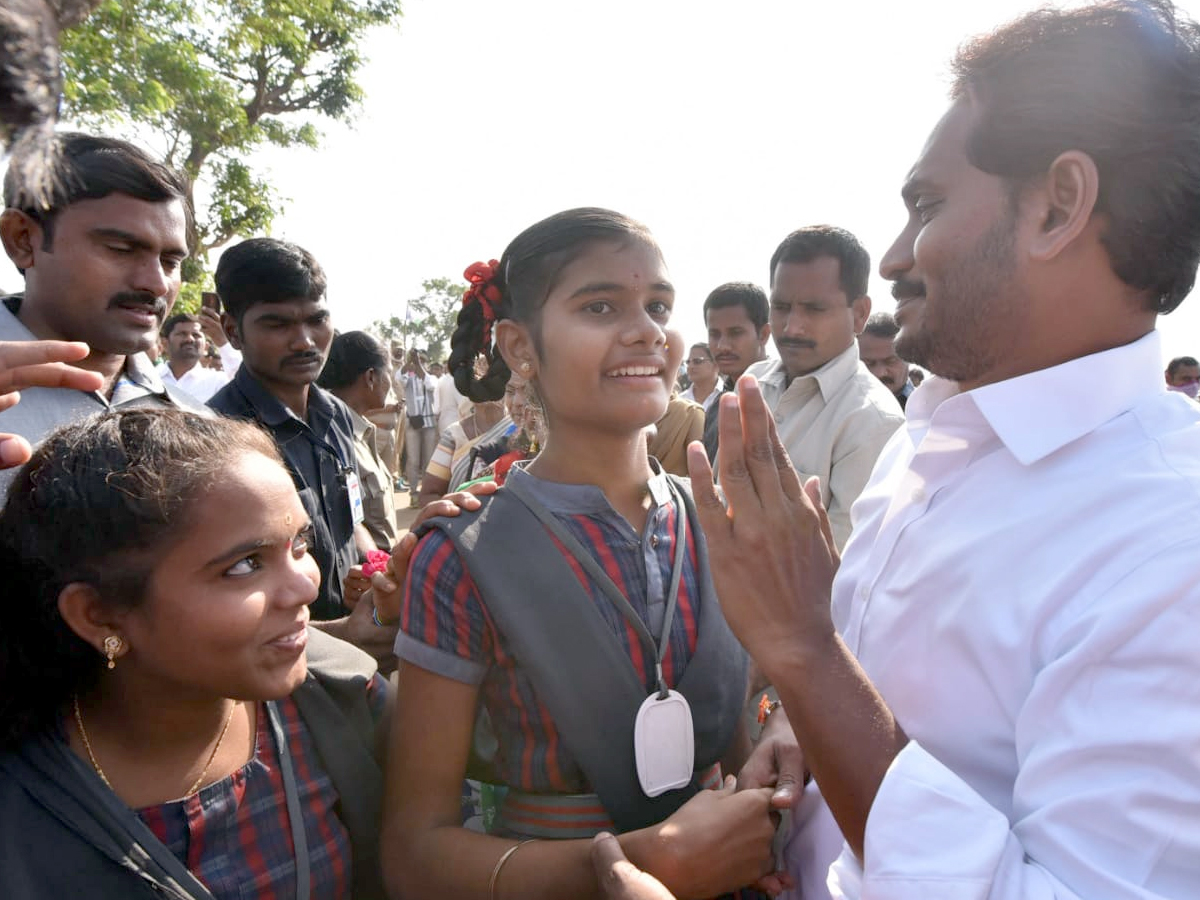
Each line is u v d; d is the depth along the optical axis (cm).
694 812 122
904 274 119
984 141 104
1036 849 92
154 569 102
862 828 105
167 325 551
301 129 1426
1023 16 106
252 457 111
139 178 182
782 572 109
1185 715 86
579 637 131
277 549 110
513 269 145
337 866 127
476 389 193
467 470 303
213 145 952
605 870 113
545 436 177
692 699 140
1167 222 99
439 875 124
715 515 111
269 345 269
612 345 136
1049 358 109
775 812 130
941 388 132
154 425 109
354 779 132
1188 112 97
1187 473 96
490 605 129
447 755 132
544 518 138
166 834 111
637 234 139
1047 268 104
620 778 130
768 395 330
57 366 113
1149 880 85
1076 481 104
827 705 106
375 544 303
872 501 144
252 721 125
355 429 324
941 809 94
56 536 102
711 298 427
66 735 111
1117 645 90
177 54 523
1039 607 100
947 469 120
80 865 103
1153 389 109
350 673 138
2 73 77
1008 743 105
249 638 106
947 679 111
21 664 106
